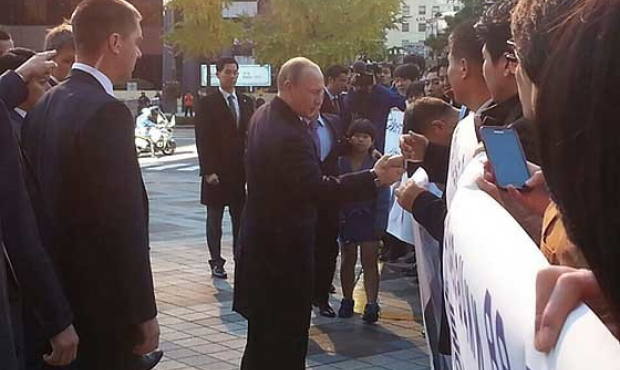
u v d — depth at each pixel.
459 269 1.36
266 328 4.08
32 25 42.19
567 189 0.85
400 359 5.54
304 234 4.03
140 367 3.29
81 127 3.03
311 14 28.67
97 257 3.05
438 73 7.91
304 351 4.14
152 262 8.70
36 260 2.71
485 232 1.21
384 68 11.80
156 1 47.50
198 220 12.02
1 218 2.64
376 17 29.02
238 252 4.24
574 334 0.82
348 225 6.50
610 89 0.79
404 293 7.53
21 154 2.94
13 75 3.80
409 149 3.03
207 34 29.86
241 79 40.78
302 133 3.98
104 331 3.09
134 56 3.37
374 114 8.80
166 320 6.42
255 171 4.05
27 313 3.02
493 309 1.04
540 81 0.92
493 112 2.37
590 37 0.83
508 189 1.74
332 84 9.27
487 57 2.39
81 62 3.27
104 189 3.02
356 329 6.30
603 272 0.82
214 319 6.46
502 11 2.37
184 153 27.23
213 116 7.73
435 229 2.53
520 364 0.92
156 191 16.30
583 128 0.82
